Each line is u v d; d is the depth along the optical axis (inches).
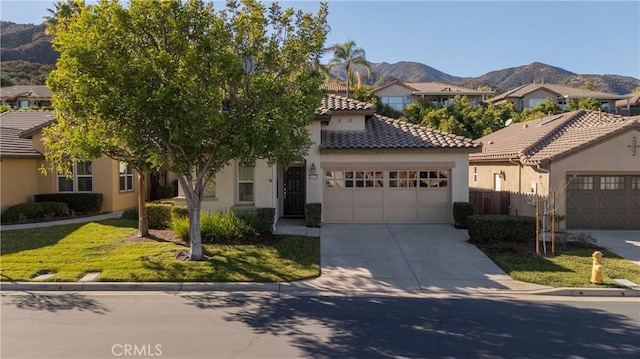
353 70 1774.1
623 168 606.9
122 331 263.0
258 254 456.1
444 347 240.5
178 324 277.1
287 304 325.4
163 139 394.0
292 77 430.0
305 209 679.1
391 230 601.9
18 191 709.9
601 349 238.8
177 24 376.2
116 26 373.7
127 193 827.4
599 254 368.8
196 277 380.8
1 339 249.0
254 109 405.7
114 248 475.8
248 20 408.8
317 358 225.0
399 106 2108.8
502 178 774.5
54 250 466.0
